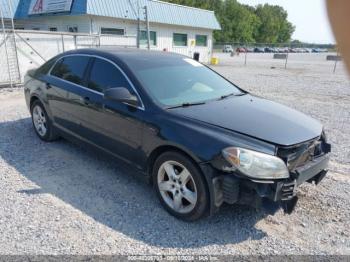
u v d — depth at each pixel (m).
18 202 3.44
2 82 11.15
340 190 3.87
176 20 23.41
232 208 3.42
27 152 4.89
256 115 3.46
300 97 10.40
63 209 3.33
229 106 3.68
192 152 2.97
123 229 3.04
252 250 2.78
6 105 8.20
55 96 4.79
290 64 28.91
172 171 3.25
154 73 3.93
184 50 25.36
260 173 2.76
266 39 97.12
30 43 12.09
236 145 2.85
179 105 3.56
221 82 4.46
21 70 11.91
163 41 23.44
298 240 2.94
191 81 4.11
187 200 3.14
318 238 2.97
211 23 26.83
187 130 3.11
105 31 19.52
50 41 12.73
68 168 4.35
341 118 7.52
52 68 5.09
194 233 3.00
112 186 3.88
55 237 2.87
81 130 4.40
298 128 3.26
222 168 2.84
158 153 3.39
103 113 3.92
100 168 4.37
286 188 2.84
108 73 4.07
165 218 3.24
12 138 5.51
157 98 3.58
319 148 3.42
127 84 3.79
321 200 3.62
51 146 5.14
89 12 17.86
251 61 32.84
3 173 4.16
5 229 2.96
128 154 3.71
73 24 19.39
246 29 85.94
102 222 3.13
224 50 56.84
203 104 3.67
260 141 2.93
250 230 3.06
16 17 20.84
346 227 3.14
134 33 21.16
